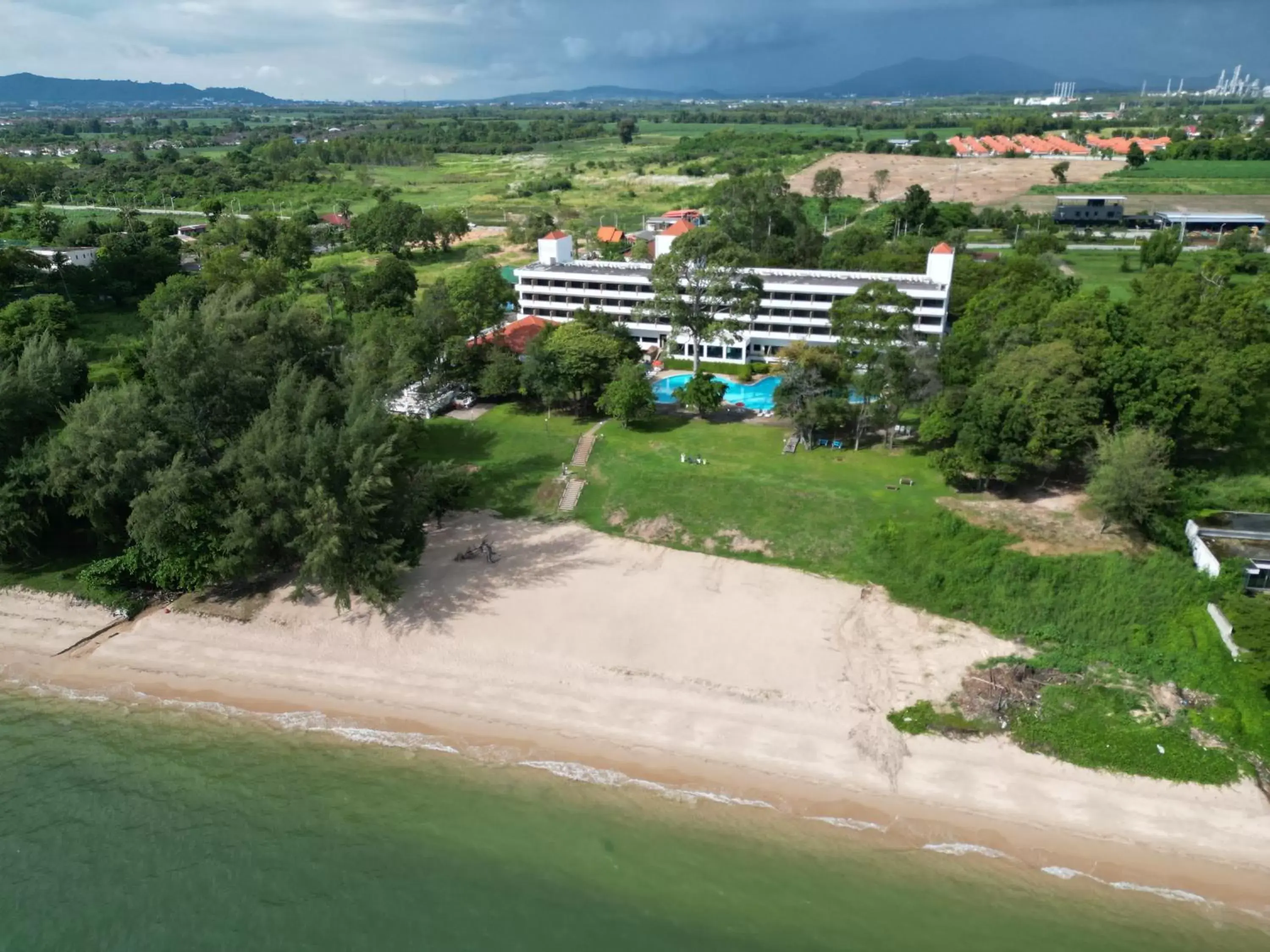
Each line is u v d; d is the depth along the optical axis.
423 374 102.44
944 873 46.88
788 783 52.91
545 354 98.88
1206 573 65.38
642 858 47.72
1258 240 178.75
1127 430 76.00
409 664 63.97
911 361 87.75
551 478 88.81
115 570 71.56
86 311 151.25
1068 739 54.88
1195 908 44.97
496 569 74.25
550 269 133.50
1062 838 48.97
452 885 46.12
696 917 44.16
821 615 68.00
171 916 44.72
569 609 68.81
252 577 73.06
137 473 66.94
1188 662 60.00
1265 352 84.31
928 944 42.72
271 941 43.28
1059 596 66.56
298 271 177.00
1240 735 54.38
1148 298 99.62
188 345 68.69
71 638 67.62
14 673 64.00
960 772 53.25
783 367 99.31
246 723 58.75
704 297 109.44
